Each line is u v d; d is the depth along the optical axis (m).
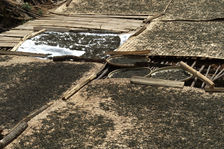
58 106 8.69
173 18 14.38
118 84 9.57
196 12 14.76
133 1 16.62
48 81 10.05
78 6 16.73
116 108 8.42
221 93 8.71
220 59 10.45
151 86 9.30
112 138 7.26
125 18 14.98
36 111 8.39
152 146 6.92
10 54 12.14
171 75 9.79
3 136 7.53
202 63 10.70
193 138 7.08
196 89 8.99
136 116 8.03
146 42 12.14
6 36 13.66
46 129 7.71
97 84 9.71
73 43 12.80
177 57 10.89
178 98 8.62
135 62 10.73
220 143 6.84
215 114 7.86
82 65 11.02
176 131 7.36
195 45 11.53
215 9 14.84
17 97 9.23
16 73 10.66
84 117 8.11
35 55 11.92
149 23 14.20
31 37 13.43
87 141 7.21
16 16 15.99
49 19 15.53
